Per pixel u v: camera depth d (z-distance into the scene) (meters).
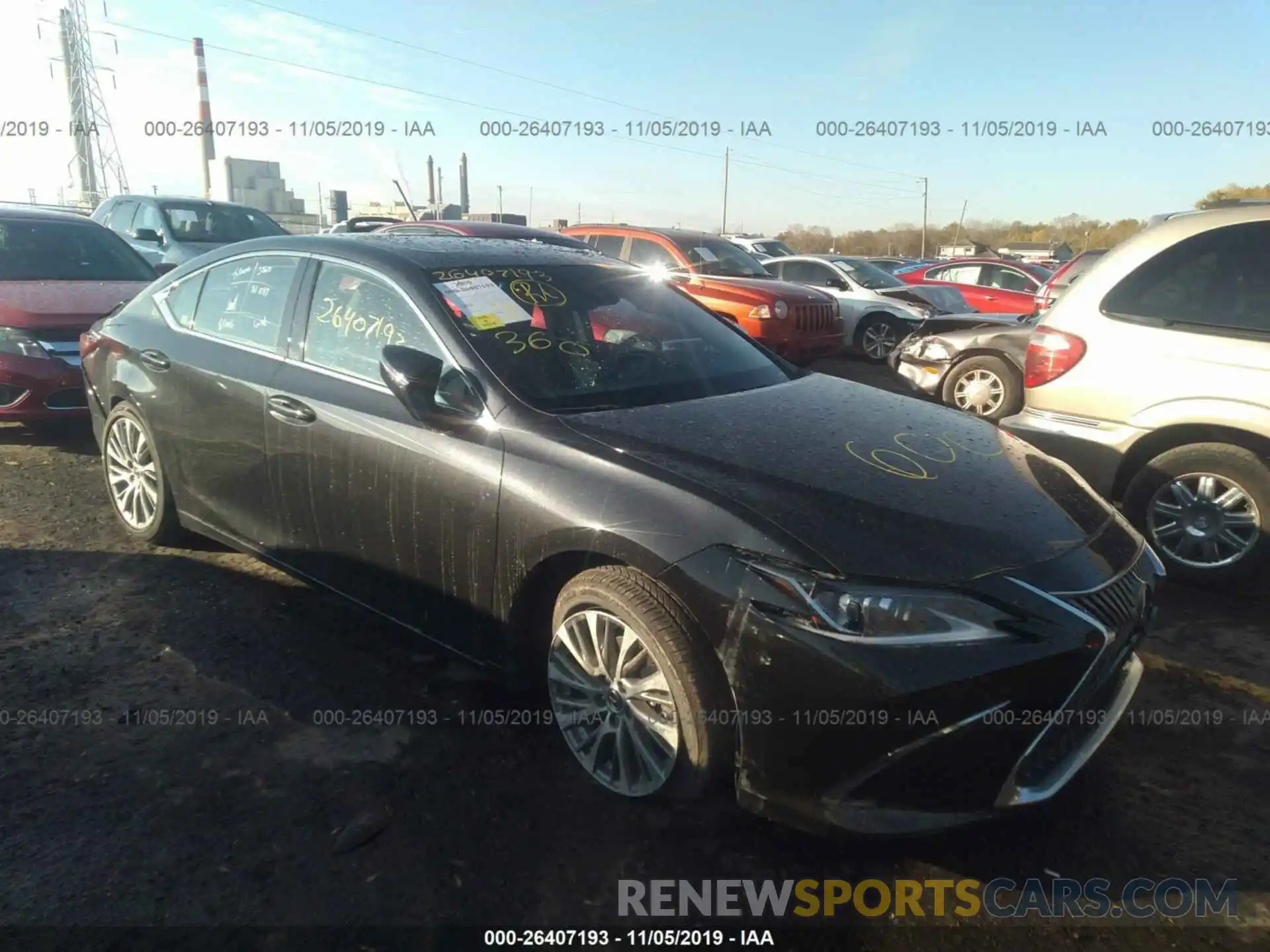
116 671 3.48
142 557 4.53
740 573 2.45
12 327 5.93
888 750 2.33
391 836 2.65
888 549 2.45
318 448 3.48
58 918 2.31
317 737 3.11
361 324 3.54
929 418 3.50
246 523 3.95
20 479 5.69
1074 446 4.67
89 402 5.03
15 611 3.93
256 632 3.81
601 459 2.81
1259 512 4.29
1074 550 2.66
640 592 2.64
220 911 2.35
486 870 2.53
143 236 11.67
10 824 2.64
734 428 3.07
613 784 2.83
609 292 3.92
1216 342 4.30
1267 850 2.69
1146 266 4.53
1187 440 4.47
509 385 3.14
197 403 4.04
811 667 2.35
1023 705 2.39
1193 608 4.33
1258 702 3.51
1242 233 4.33
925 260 22.30
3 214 7.42
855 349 13.30
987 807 2.43
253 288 4.04
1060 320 4.73
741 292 10.08
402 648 3.72
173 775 2.89
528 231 10.82
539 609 3.03
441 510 3.10
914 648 2.33
